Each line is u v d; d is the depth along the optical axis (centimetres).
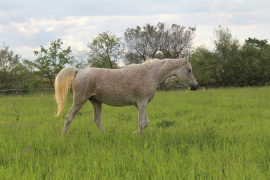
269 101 1442
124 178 436
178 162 489
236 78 3547
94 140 678
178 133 718
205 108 1261
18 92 2431
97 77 746
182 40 5556
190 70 822
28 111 1246
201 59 3694
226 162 488
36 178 436
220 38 3653
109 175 446
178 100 1575
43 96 1919
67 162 499
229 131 750
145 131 786
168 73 801
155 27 5597
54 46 2716
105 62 3953
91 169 471
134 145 609
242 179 415
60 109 766
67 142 643
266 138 651
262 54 3484
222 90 2302
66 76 754
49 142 638
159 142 630
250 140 627
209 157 514
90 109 1304
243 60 3491
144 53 5553
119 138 682
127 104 782
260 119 945
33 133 746
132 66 766
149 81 759
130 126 888
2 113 1204
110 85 746
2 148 580
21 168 477
